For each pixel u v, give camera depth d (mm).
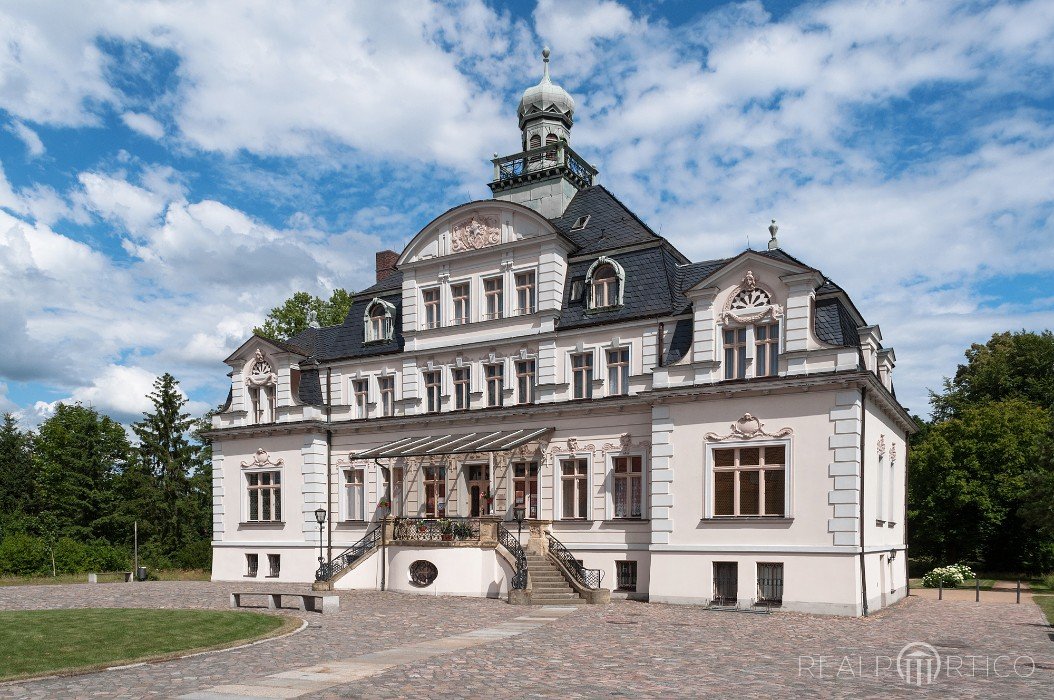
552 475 31297
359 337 38094
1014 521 45531
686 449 27531
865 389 25938
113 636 17688
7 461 75312
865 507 25328
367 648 16500
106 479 70938
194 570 55188
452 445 31344
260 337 38625
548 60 42281
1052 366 58031
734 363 27312
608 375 30859
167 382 66812
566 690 12453
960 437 48219
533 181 39562
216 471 39344
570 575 28172
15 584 40312
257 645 16812
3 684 12664
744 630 20281
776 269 26703
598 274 31906
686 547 26969
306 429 36625
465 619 21922
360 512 36062
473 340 34031
